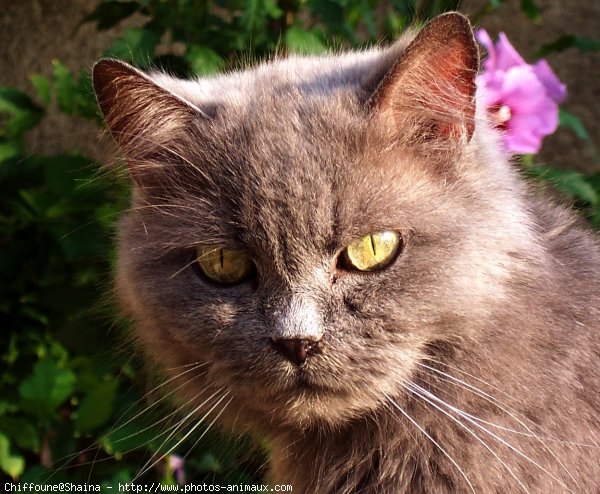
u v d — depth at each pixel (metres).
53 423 0.62
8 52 0.77
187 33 0.60
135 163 0.48
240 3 0.59
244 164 0.45
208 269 0.46
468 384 0.45
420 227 0.45
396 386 0.46
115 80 0.47
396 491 0.47
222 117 0.47
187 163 0.47
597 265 0.49
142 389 0.57
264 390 0.45
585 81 0.81
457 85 0.46
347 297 0.45
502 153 0.49
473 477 0.46
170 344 0.48
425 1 0.61
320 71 0.49
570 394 0.46
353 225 0.44
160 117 0.47
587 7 0.81
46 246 0.62
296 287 0.44
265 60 0.56
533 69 0.56
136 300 0.48
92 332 0.60
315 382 0.45
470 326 0.45
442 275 0.45
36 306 0.62
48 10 0.77
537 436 0.46
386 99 0.45
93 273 0.60
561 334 0.47
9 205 0.63
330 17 0.58
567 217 0.50
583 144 0.80
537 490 0.46
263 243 0.45
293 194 0.44
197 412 0.49
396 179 0.45
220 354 0.45
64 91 0.61
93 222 0.59
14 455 0.61
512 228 0.46
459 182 0.46
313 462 0.49
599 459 0.47
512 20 0.81
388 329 0.45
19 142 0.62
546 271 0.47
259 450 0.55
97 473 0.60
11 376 0.62
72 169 0.60
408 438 0.46
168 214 0.47
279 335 0.44
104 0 0.65
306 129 0.45
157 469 0.59
